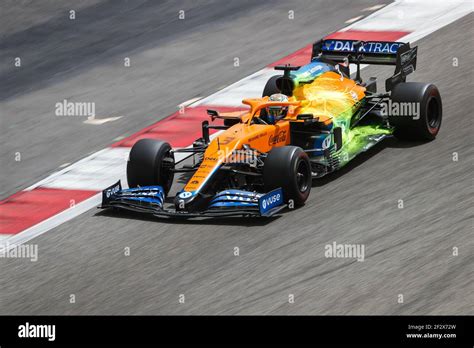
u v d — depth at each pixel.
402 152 42.94
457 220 33.56
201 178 37.75
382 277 29.98
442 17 66.06
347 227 35.09
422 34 63.41
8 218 45.41
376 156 42.91
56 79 70.19
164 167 40.94
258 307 29.59
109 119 60.22
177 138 54.03
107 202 40.56
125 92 65.06
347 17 71.06
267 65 64.69
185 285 32.56
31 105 65.25
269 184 37.62
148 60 70.88
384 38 64.44
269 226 36.62
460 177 38.28
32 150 56.56
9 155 56.19
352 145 42.59
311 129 41.22
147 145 40.75
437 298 27.81
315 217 36.75
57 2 87.75
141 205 39.41
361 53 46.97
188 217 38.19
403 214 35.38
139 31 78.19
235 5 80.19
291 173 37.22
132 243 37.53
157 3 84.62
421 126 43.06
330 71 44.91
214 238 36.34
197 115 57.62
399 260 31.05
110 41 77.00
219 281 32.34
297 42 68.19
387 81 43.88
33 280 36.16
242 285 31.61
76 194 47.53
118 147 54.47
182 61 69.25
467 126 45.16
